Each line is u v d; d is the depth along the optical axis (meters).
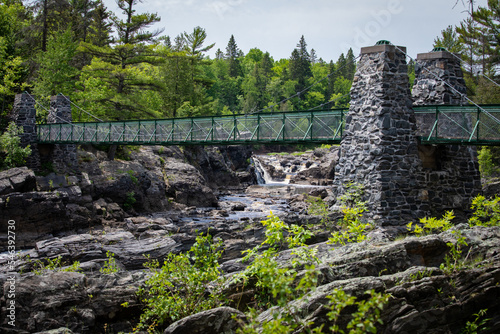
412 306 7.12
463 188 20.81
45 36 44.22
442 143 19.30
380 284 7.20
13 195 24.69
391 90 19.67
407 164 19.70
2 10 41.78
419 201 19.84
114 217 30.73
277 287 6.21
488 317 7.68
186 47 57.84
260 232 18.44
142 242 18.38
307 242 17.05
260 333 6.50
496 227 10.38
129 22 45.78
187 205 38.53
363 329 5.54
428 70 20.88
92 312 7.90
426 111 20.06
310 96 102.50
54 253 17.38
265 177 61.78
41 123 36.12
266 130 25.06
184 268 8.73
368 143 19.91
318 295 6.83
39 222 25.27
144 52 44.78
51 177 30.30
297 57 110.38
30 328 7.29
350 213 14.67
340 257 8.85
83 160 35.06
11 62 37.25
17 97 34.06
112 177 33.72
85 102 41.44
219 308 7.16
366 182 19.80
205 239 9.27
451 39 45.50
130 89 46.97
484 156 37.50
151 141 29.89
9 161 30.77
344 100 96.56
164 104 57.00
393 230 18.84
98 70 43.06
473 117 19.02
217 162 53.31
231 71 119.94
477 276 8.00
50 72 40.03
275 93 101.50
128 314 8.31
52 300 7.68
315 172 57.34
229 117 27.14
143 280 9.12
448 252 9.34
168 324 8.05
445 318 7.36
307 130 23.20
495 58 37.03
